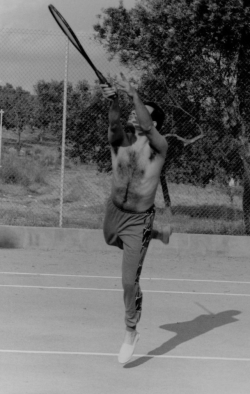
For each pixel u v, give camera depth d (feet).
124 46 43.42
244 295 29.91
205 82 43.70
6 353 19.06
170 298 28.58
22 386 16.26
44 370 17.63
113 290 29.66
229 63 43.68
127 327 18.19
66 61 42.01
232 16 42.14
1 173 60.54
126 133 18.21
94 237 41.98
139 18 44.04
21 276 32.22
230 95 43.78
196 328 23.21
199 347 20.63
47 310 25.02
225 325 23.82
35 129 50.52
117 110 17.34
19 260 37.11
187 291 30.40
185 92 43.86
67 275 33.12
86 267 35.86
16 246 41.81
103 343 20.63
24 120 45.01
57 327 22.45
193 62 43.68
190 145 44.39
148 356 19.40
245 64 43.57
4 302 26.07
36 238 41.88
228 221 44.55
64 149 42.50
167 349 20.27
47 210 53.42
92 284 30.94
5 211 51.72
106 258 39.45
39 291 28.71
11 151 59.67
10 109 44.98
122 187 17.89
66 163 44.47
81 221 48.01
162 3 44.55
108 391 16.14
